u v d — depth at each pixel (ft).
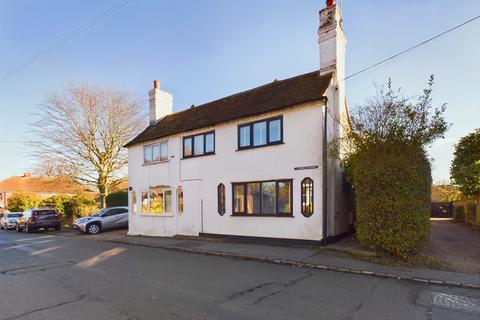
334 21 40.60
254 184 40.52
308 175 35.78
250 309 16.99
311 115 36.17
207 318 15.78
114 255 36.04
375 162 27.78
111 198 84.12
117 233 63.16
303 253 31.65
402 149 27.63
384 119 28.91
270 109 38.73
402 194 26.35
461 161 52.95
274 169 38.55
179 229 49.93
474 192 50.08
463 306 17.20
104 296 19.76
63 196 105.50
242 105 46.16
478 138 49.85
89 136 90.22
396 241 26.30
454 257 27.76
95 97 91.30
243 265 28.50
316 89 37.86
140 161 58.80
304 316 15.96
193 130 48.47
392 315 15.99
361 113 30.45
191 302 18.22
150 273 26.00
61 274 26.50
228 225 42.80
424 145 28.30
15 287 22.52
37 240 56.54
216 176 44.88
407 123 28.22
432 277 22.06
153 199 55.72
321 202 34.63
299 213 36.09
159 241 45.68
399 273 23.26
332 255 30.45
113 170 92.32
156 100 65.46
